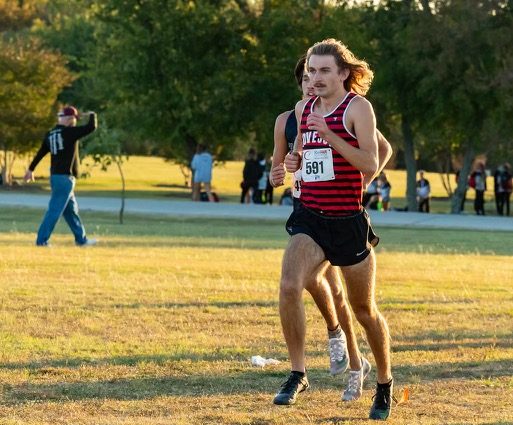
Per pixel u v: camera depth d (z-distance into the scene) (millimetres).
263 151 70562
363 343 13797
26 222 38469
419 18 59750
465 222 44125
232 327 14742
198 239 31969
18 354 12453
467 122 61031
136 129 67625
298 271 9656
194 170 59406
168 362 12164
